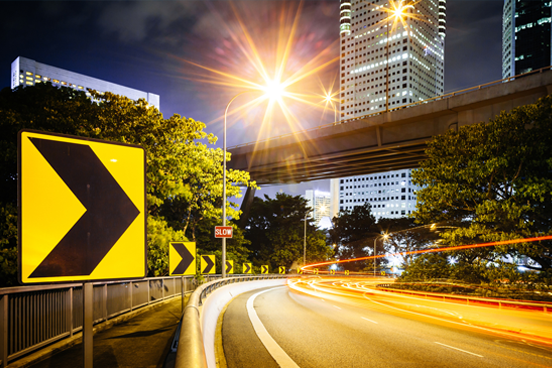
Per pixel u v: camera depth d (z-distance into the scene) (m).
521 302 18.02
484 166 21.44
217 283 17.00
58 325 7.32
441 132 39.34
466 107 36.41
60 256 2.04
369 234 88.19
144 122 19.39
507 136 21.75
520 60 172.75
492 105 35.09
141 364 5.68
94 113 17.91
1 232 13.73
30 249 1.97
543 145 20.06
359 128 45.44
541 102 21.27
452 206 24.42
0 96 17.27
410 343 8.90
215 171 28.75
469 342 9.27
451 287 24.36
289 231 67.69
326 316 13.61
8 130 15.10
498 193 23.30
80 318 8.38
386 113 42.50
